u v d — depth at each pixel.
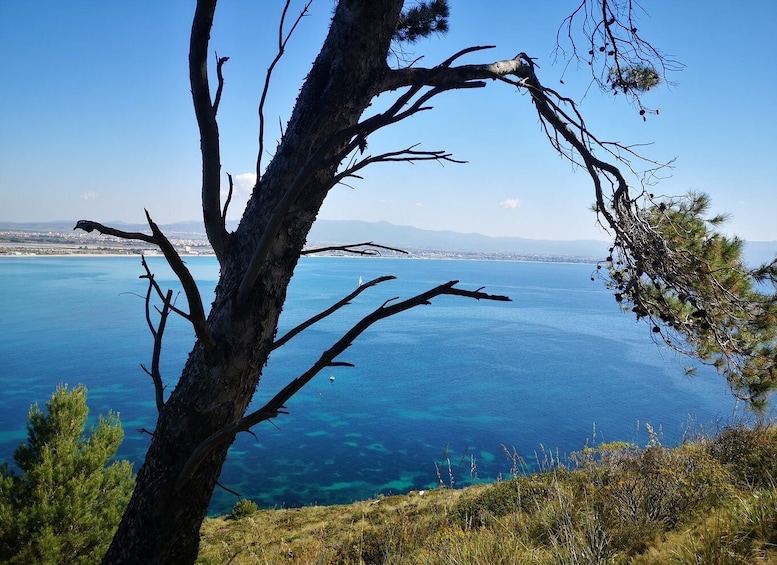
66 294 163.75
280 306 1.87
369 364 84.06
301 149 1.83
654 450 6.16
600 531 4.17
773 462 5.01
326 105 1.84
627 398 62.88
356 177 1.50
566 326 135.62
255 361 1.80
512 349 99.88
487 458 41.88
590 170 3.22
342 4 1.94
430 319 144.25
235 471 39.78
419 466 40.81
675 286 3.18
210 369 1.75
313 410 58.31
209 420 1.76
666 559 3.50
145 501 1.78
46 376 68.19
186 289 1.52
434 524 5.40
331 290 192.75
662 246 3.14
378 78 1.94
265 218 1.82
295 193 1.46
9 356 80.81
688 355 3.88
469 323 138.12
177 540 1.79
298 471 39.78
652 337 3.78
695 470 5.28
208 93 1.71
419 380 74.06
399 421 54.41
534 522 4.92
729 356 3.98
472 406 60.41
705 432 7.00
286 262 1.81
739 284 3.71
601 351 99.25
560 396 64.50
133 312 131.12
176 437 1.76
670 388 68.12
